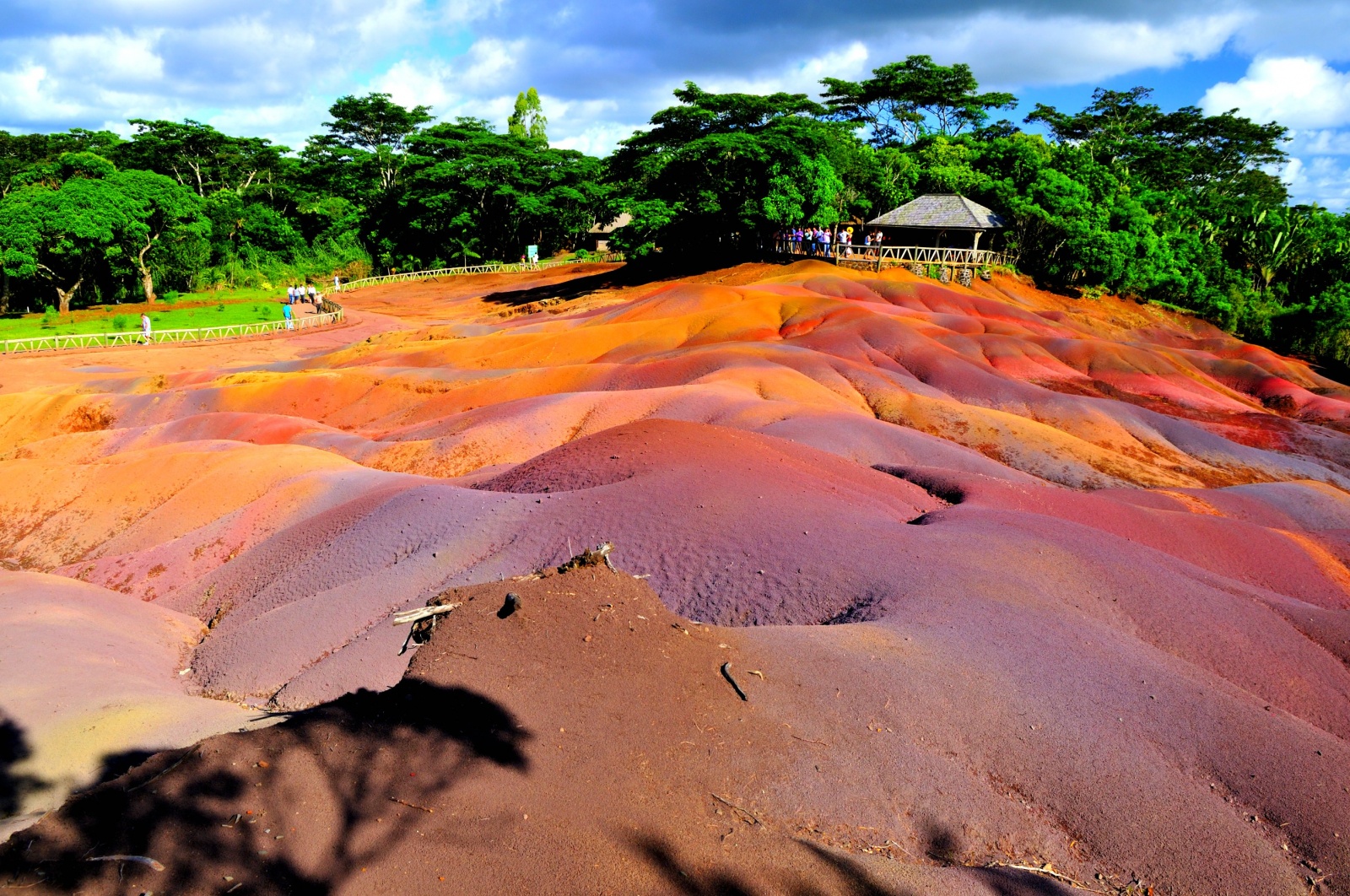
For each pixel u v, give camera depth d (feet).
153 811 17.44
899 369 113.19
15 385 119.14
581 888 18.02
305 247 267.39
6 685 34.35
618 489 50.03
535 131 342.23
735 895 18.99
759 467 53.57
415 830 18.74
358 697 24.21
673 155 180.24
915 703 29.32
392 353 132.05
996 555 42.80
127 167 242.58
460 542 49.08
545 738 23.09
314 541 56.39
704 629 31.40
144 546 67.77
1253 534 62.23
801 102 185.88
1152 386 120.16
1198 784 28.19
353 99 284.00
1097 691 31.71
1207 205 253.65
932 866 22.68
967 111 253.85
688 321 131.34
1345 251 214.69
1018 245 189.88
